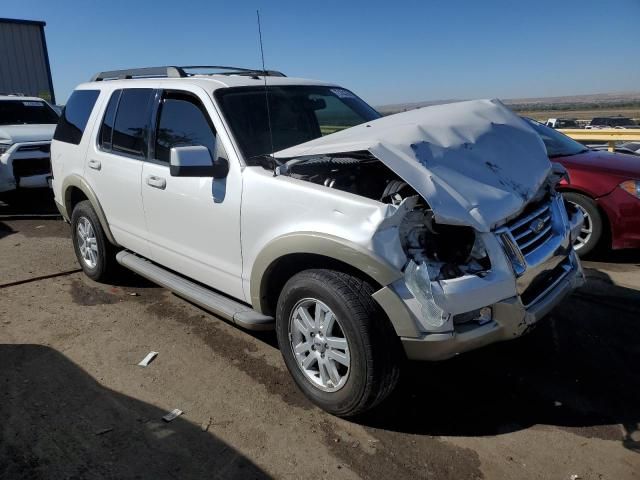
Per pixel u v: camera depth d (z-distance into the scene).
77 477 2.69
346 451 2.90
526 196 3.16
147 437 3.00
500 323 2.91
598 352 3.93
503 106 4.05
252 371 3.70
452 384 3.53
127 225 4.61
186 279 4.21
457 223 2.78
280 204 3.19
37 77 15.26
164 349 3.99
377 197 3.20
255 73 4.94
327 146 3.15
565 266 3.54
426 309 2.70
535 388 3.49
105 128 4.86
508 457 2.85
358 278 2.95
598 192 5.71
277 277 3.42
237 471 2.75
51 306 4.77
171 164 3.34
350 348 2.90
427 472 2.74
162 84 4.30
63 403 3.30
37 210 8.77
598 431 3.06
